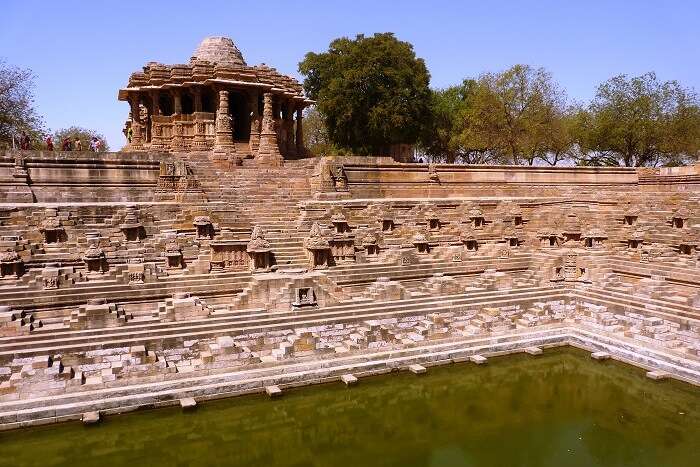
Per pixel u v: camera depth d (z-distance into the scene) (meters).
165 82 44.91
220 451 18.20
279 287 25.80
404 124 59.66
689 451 17.81
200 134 43.44
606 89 64.56
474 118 65.31
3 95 56.84
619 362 25.08
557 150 68.62
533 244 37.56
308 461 17.42
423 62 62.28
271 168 40.16
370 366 23.27
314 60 62.72
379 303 27.52
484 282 31.50
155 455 17.97
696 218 35.34
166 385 20.30
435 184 43.09
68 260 25.75
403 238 34.62
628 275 32.59
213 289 26.45
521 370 25.17
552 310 29.44
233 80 42.78
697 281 28.92
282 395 21.23
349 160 40.03
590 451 17.91
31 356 20.31
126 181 33.94
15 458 17.66
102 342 21.47
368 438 19.02
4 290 23.16
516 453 17.83
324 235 30.16
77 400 19.16
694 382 22.16
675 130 60.81
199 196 32.59
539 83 64.06
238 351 21.80
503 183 45.94
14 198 30.31
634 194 42.88
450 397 22.53
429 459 17.44
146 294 25.22
